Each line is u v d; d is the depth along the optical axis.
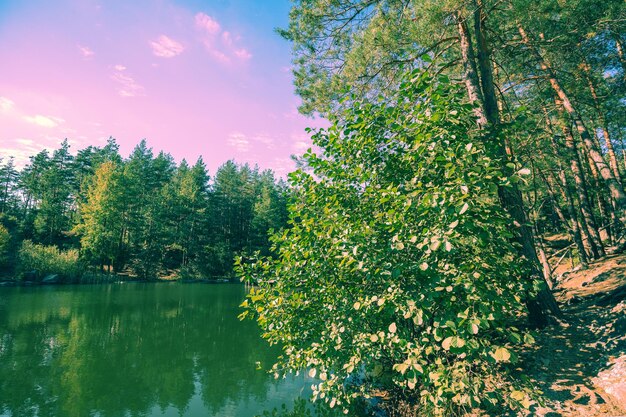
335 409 6.98
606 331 5.90
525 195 19.61
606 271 11.14
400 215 4.16
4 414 7.04
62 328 15.06
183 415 7.14
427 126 4.49
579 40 11.34
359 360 4.71
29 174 67.19
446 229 3.82
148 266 49.03
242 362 10.86
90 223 44.78
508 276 4.46
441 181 4.30
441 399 4.04
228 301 25.98
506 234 3.95
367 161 5.55
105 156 70.81
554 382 5.03
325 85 10.34
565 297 9.94
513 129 5.09
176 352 11.89
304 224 5.63
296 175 5.75
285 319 5.50
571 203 16.33
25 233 51.34
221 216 62.94
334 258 5.22
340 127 5.42
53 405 7.53
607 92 14.92
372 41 9.15
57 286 34.81
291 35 10.48
